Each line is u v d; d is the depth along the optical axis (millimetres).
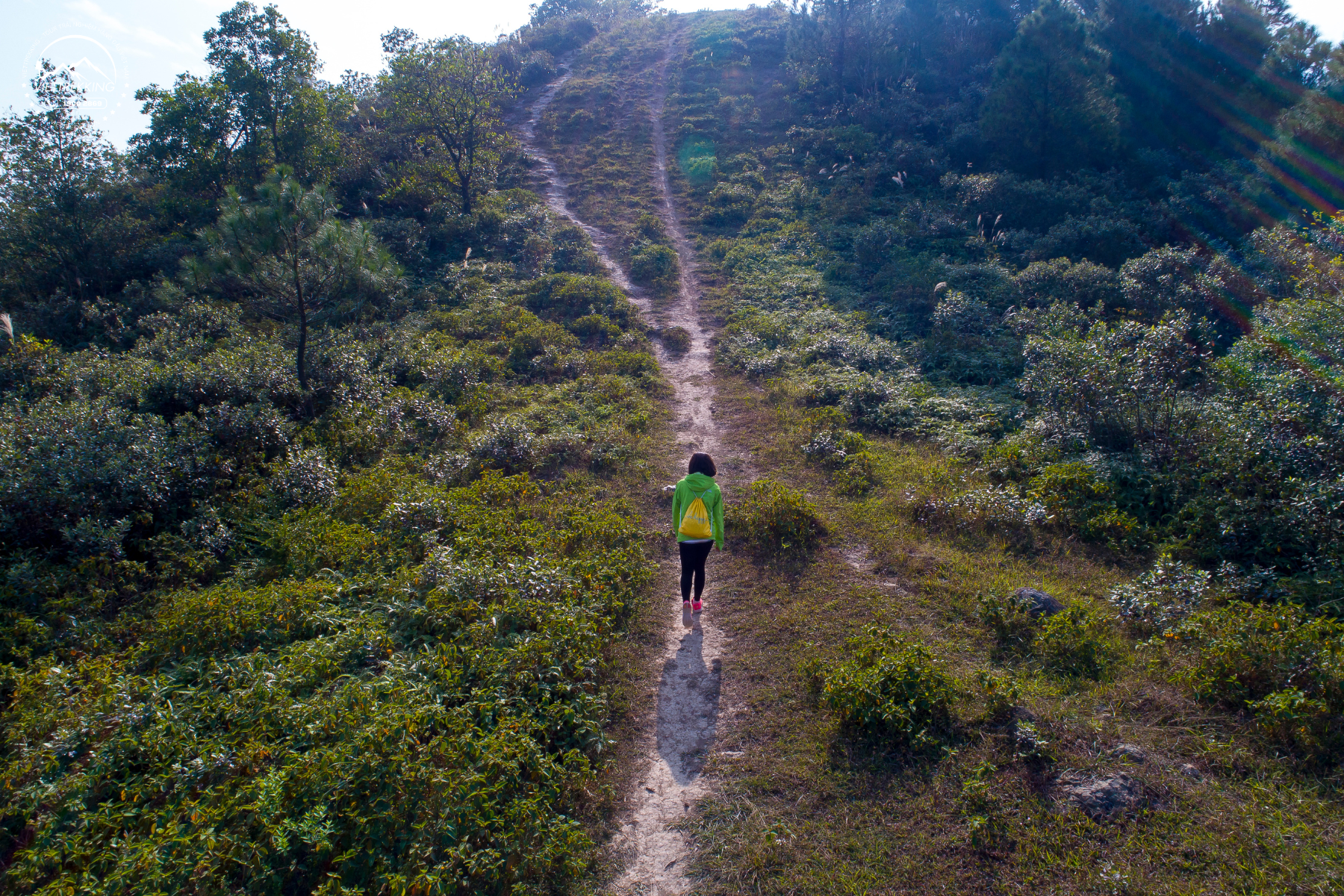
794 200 25766
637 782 4758
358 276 12375
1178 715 4922
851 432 10898
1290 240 13070
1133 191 22531
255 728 4566
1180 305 14086
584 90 38062
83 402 9125
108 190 17703
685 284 20328
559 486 9531
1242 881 3676
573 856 3934
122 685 4883
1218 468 7961
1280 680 4879
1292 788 4258
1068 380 10086
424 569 6328
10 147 16484
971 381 13453
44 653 5992
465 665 5180
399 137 25906
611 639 6117
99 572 6965
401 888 3434
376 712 4488
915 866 3967
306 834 3680
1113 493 8344
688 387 14062
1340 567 6379
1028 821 4152
